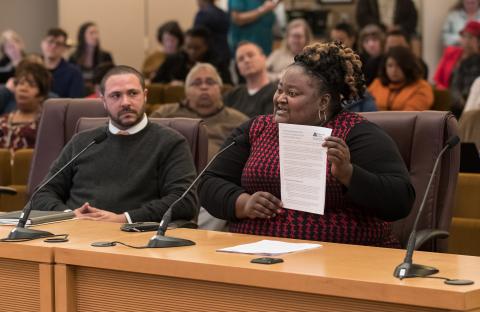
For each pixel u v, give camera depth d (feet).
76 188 14.88
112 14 42.63
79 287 9.80
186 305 9.15
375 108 21.29
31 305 10.07
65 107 17.12
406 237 12.84
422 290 7.76
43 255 9.83
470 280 8.11
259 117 12.49
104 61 36.37
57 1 43.52
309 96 11.55
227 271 8.75
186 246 10.02
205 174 12.60
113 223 12.10
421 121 13.07
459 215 17.22
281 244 10.07
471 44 27.02
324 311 8.34
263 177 11.78
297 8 36.06
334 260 9.10
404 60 24.34
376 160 11.44
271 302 8.62
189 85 19.54
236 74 31.76
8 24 43.06
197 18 31.53
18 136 21.85
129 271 9.40
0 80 32.63
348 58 11.71
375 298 7.98
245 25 32.42
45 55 30.37
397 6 35.50
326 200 11.37
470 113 20.49
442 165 12.93
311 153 10.61
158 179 14.66
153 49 43.14
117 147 14.75
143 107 14.83
